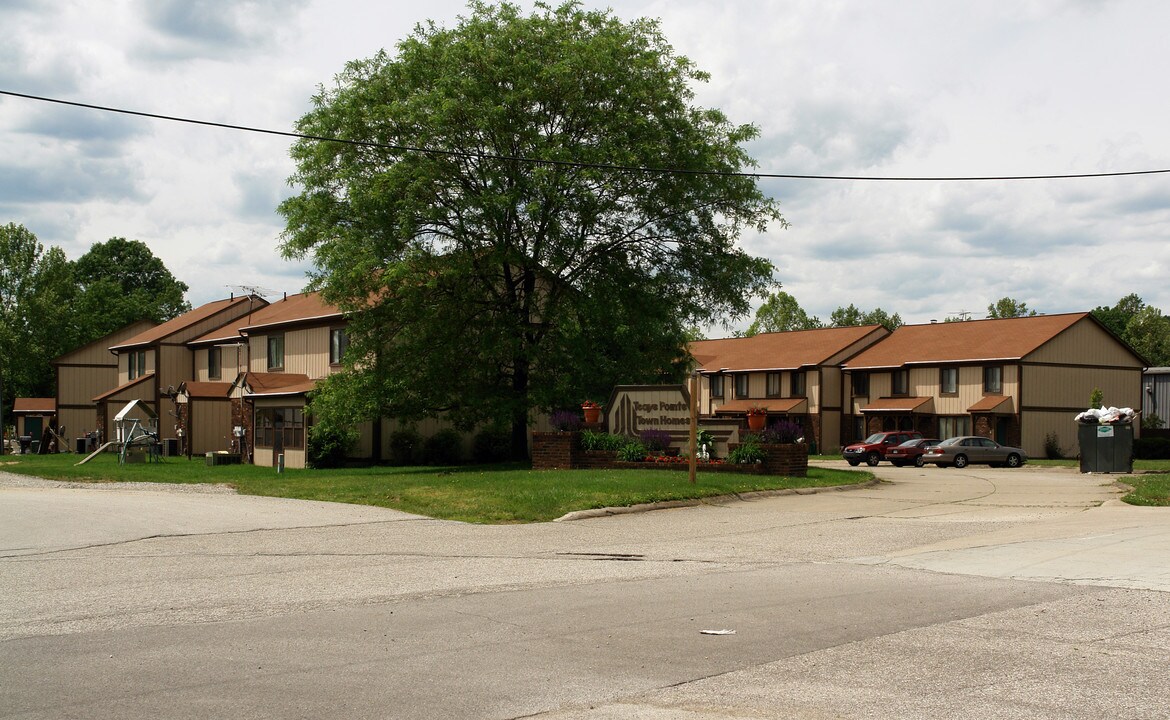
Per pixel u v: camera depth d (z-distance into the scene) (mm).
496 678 7262
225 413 49500
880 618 9359
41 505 21109
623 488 21484
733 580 11867
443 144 31266
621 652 8070
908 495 24203
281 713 6367
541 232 31734
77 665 7660
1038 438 54125
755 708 6500
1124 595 10422
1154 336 94000
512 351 31969
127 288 102375
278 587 11469
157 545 15188
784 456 26406
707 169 32281
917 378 59688
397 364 33094
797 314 103750
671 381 34656
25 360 76500
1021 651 7992
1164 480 26125
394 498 21656
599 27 33500
